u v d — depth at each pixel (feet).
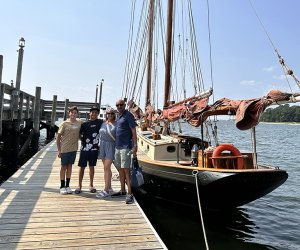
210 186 23.70
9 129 57.26
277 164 65.92
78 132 23.16
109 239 15.69
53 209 19.72
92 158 23.45
